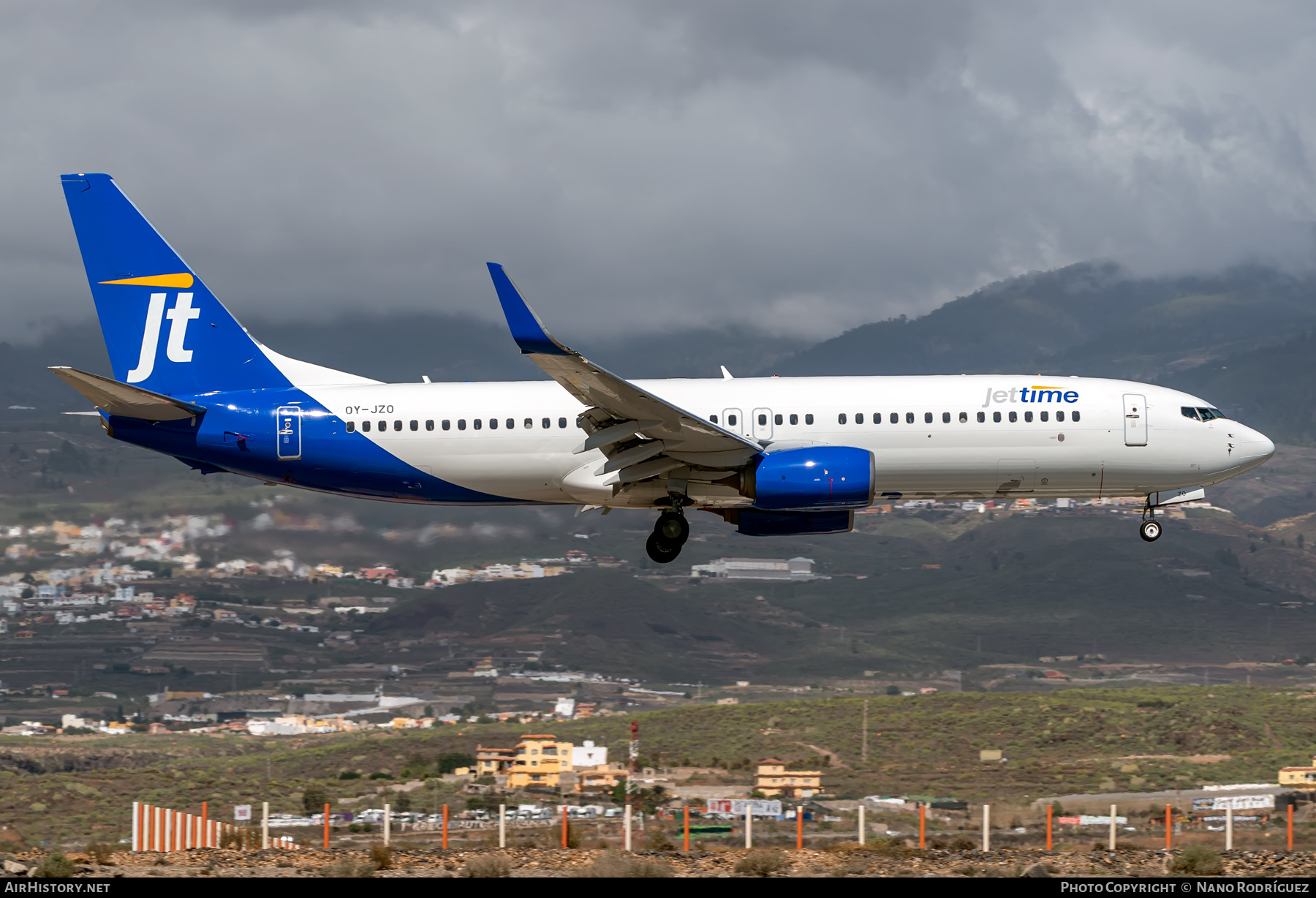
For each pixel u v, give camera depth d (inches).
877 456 4544.8
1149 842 4690.0
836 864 2957.7
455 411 4594.0
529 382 4714.6
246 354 4761.3
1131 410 4616.1
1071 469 4611.2
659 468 4411.9
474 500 4704.7
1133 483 4648.1
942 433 4554.6
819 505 4338.1
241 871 2859.3
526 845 4047.7
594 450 4557.1
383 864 2933.1
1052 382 4672.7
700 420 4156.0
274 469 4662.9
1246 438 4648.1
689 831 4763.8
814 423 4539.9
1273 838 4596.5
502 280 3777.1
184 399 4739.2
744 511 4714.6
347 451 4601.4
